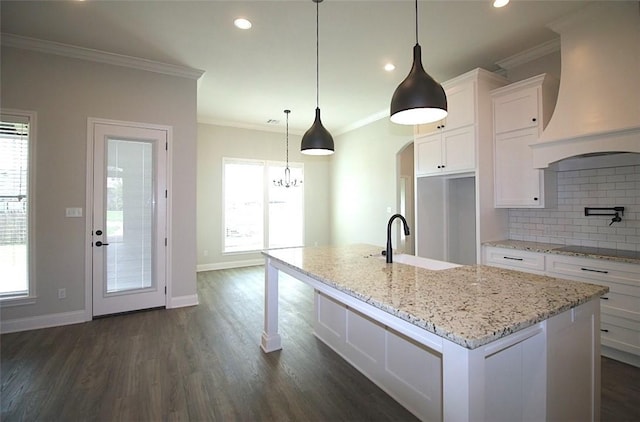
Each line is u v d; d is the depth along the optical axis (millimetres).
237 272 5988
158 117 3793
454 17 2777
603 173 2916
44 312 3258
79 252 3416
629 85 2400
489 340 987
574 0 2527
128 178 3648
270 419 1906
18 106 3160
